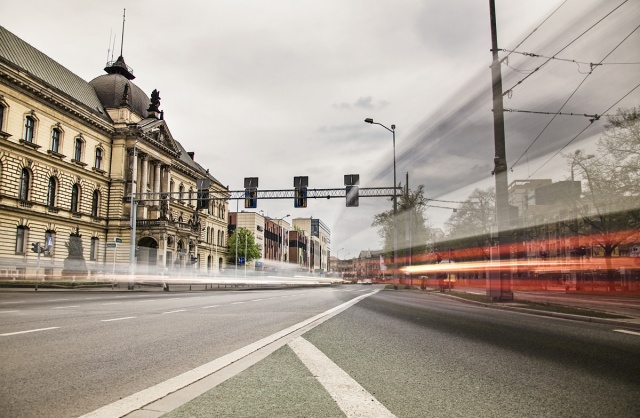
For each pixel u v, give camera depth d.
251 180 31.55
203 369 4.21
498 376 4.04
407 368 4.38
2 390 3.46
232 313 10.89
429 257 22.77
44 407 3.03
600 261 38.53
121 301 16.55
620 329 8.59
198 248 67.19
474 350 5.46
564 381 3.86
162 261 47.47
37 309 12.01
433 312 11.61
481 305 15.92
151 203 53.47
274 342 5.89
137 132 48.50
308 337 6.45
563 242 39.47
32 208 37.19
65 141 41.53
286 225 119.31
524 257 30.17
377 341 6.14
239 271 79.75
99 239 46.47
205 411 2.94
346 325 8.09
